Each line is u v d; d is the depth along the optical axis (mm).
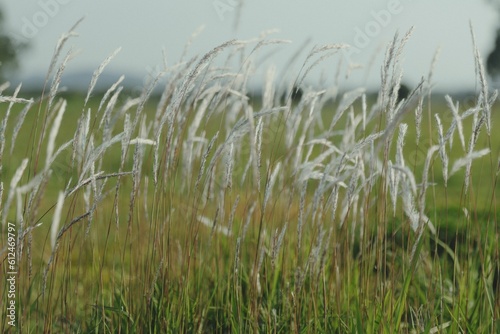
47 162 2209
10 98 2600
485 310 3000
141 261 3119
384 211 2777
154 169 2793
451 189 7023
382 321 2684
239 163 3992
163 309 2977
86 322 3293
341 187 3650
